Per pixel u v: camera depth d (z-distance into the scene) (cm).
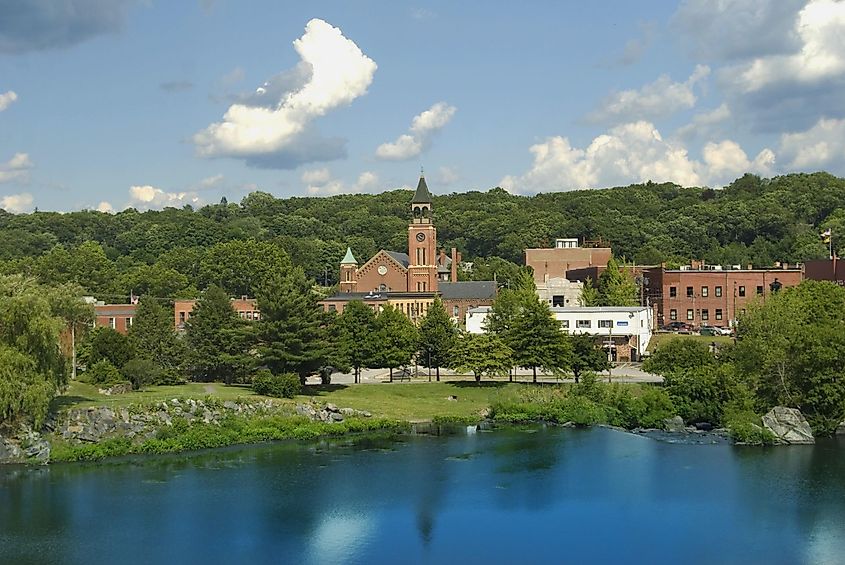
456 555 5784
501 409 10906
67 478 7694
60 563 5653
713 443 9206
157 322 11781
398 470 8056
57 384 8569
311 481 7650
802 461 8262
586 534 6188
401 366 13288
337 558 5747
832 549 5844
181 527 6362
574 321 14988
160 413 9169
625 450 8875
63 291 10188
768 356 9744
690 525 6350
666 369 11150
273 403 10119
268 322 11400
